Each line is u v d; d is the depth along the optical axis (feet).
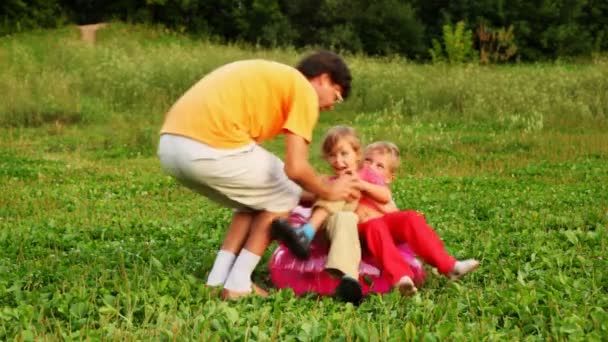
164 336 14.58
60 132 61.41
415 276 19.25
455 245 23.32
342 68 18.06
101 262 20.74
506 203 32.73
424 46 139.85
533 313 16.42
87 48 88.43
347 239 17.74
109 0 143.43
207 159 16.93
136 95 71.51
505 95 71.41
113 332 14.70
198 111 17.11
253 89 17.22
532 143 55.16
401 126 61.41
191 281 18.19
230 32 145.07
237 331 14.73
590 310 16.58
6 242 24.02
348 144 18.83
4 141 56.90
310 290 18.76
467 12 141.90
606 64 82.38
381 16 138.21
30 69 79.97
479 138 57.82
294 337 14.58
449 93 73.51
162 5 139.54
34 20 127.65
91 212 30.66
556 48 142.00
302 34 142.72
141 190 37.65
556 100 68.64
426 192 36.65
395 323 15.74
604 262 20.92
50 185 39.04
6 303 17.15
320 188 17.65
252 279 20.11
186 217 30.04
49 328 15.17
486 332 14.93
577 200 33.04
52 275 19.17
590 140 55.62
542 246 22.74
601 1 149.59
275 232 17.33
